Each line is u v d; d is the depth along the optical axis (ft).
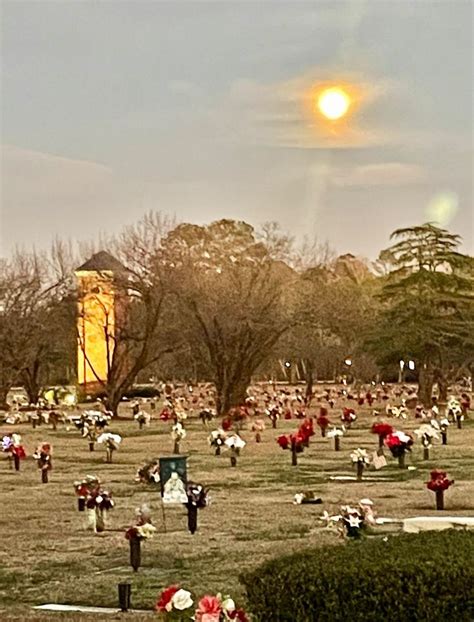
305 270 222.28
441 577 26.61
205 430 161.58
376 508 70.74
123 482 91.25
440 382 241.55
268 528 62.34
